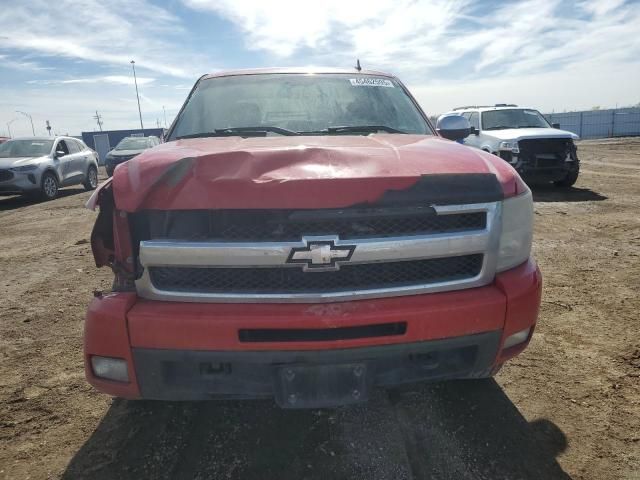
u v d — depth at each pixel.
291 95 3.33
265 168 1.89
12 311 4.25
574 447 2.30
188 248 1.87
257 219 1.87
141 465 2.24
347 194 1.82
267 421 2.55
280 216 1.85
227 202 1.82
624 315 3.78
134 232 1.96
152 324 1.90
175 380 2.00
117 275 2.06
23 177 11.72
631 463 2.19
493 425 2.48
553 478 2.11
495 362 2.10
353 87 3.46
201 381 2.00
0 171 11.52
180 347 1.90
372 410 2.62
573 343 3.35
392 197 1.85
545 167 9.86
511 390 2.80
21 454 2.34
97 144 39.88
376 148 2.21
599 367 3.03
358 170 1.91
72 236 7.58
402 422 2.51
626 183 11.54
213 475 2.16
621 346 3.28
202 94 3.38
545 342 3.38
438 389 2.82
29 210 10.73
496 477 2.11
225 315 1.88
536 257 5.45
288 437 2.41
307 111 3.22
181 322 1.88
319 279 1.93
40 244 7.08
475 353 2.08
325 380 1.95
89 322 1.98
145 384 1.98
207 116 3.18
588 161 17.91
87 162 14.83
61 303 4.44
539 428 2.45
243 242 1.86
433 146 2.37
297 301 1.91
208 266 1.89
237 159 1.92
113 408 2.72
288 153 1.98
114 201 1.94
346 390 1.97
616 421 2.49
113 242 2.08
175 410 2.67
